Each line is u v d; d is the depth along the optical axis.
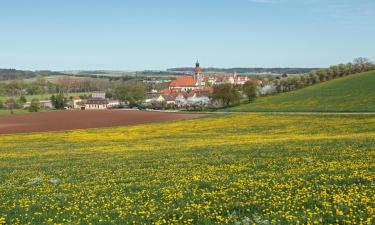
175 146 47.94
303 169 22.88
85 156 40.97
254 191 17.88
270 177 20.92
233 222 13.82
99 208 16.98
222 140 55.31
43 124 106.75
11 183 25.73
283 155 30.67
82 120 115.88
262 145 40.72
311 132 62.47
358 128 62.66
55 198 19.69
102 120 114.69
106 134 77.38
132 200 17.89
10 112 174.50
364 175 19.23
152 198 18.36
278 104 128.12
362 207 14.09
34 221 15.52
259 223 13.18
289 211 14.23
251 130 72.56
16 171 31.62
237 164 27.84
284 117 91.88
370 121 72.12
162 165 30.20
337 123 73.56
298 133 62.25
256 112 114.12
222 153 35.38
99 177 26.16
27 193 21.67
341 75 193.88
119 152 43.78
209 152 37.00
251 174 22.91
